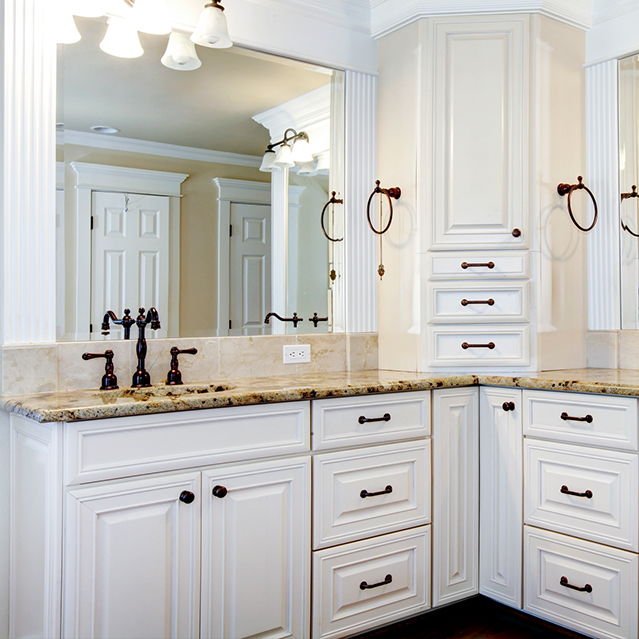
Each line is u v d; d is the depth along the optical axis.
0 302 1.99
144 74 2.30
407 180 2.69
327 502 2.08
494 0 2.56
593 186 2.80
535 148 2.59
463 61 2.59
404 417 2.26
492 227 2.58
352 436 2.14
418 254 2.63
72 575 1.60
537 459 2.27
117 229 2.25
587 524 2.12
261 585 1.94
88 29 2.17
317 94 2.71
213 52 2.45
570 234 2.73
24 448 1.85
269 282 2.60
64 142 2.14
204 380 2.38
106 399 1.83
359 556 2.14
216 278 2.47
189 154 2.41
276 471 1.97
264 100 2.58
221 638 1.86
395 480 2.23
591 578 2.11
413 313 2.65
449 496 2.37
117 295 2.24
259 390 1.99
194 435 1.82
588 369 2.71
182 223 2.40
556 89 2.68
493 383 2.38
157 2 2.02
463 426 2.41
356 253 2.78
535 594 2.27
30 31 2.03
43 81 2.06
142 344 2.17
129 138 2.28
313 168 2.71
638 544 2.00
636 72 2.71
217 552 1.85
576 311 2.74
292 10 2.60
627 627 2.02
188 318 2.40
